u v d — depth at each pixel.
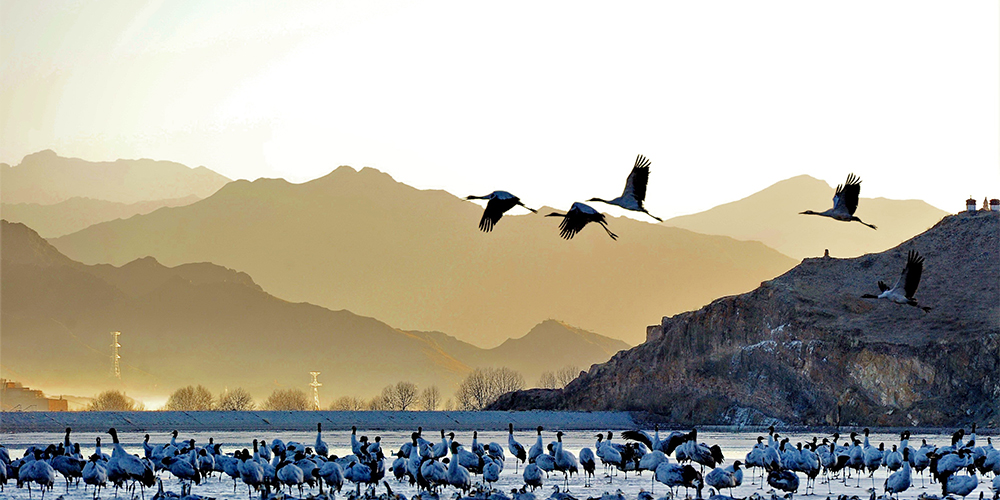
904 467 72.06
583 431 199.00
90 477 69.31
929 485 82.88
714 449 81.94
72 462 77.06
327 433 180.62
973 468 77.44
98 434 172.25
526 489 71.69
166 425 192.25
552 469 80.00
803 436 175.00
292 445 86.12
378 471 71.12
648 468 76.06
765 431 196.00
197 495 69.88
